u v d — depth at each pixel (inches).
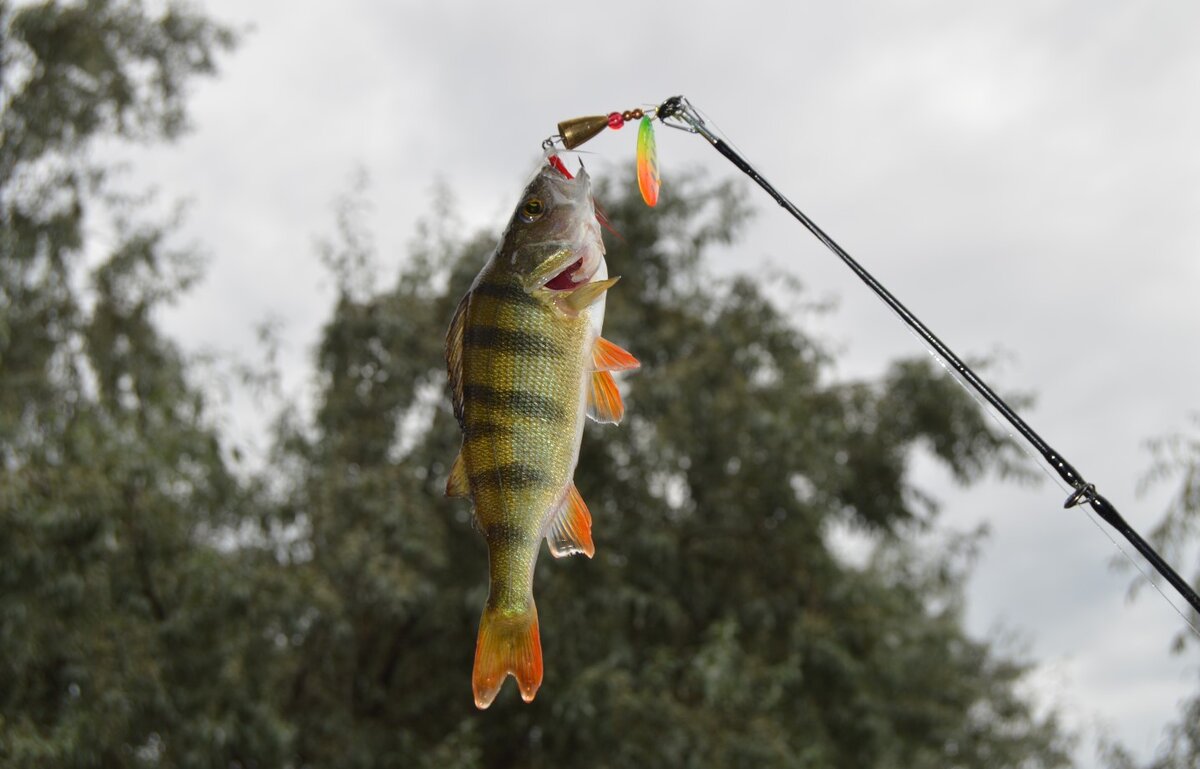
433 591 465.7
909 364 584.7
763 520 540.1
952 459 582.2
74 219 562.6
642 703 444.1
